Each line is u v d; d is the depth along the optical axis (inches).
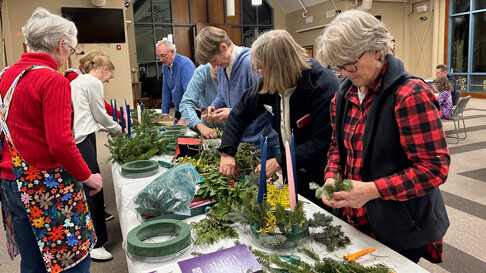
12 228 58.0
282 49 54.9
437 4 449.7
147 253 42.6
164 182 54.4
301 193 73.9
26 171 51.6
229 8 382.9
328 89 58.5
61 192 53.7
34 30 52.6
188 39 510.9
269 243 41.8
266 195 49.6
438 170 39.7
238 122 69.3
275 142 89.1
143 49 498.9
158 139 98.3
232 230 48.2
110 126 99.0
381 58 42.4
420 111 39.8
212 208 52.8
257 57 56.2
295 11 534.9
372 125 43.9
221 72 92.4
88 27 324.5
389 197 40.8
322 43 42.3
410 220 45.6
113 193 154.7
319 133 59.7
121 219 58.0
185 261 40.2
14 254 59.7
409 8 488.1
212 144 79.1
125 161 86.3
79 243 56.3
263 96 67.1
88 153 91.6
